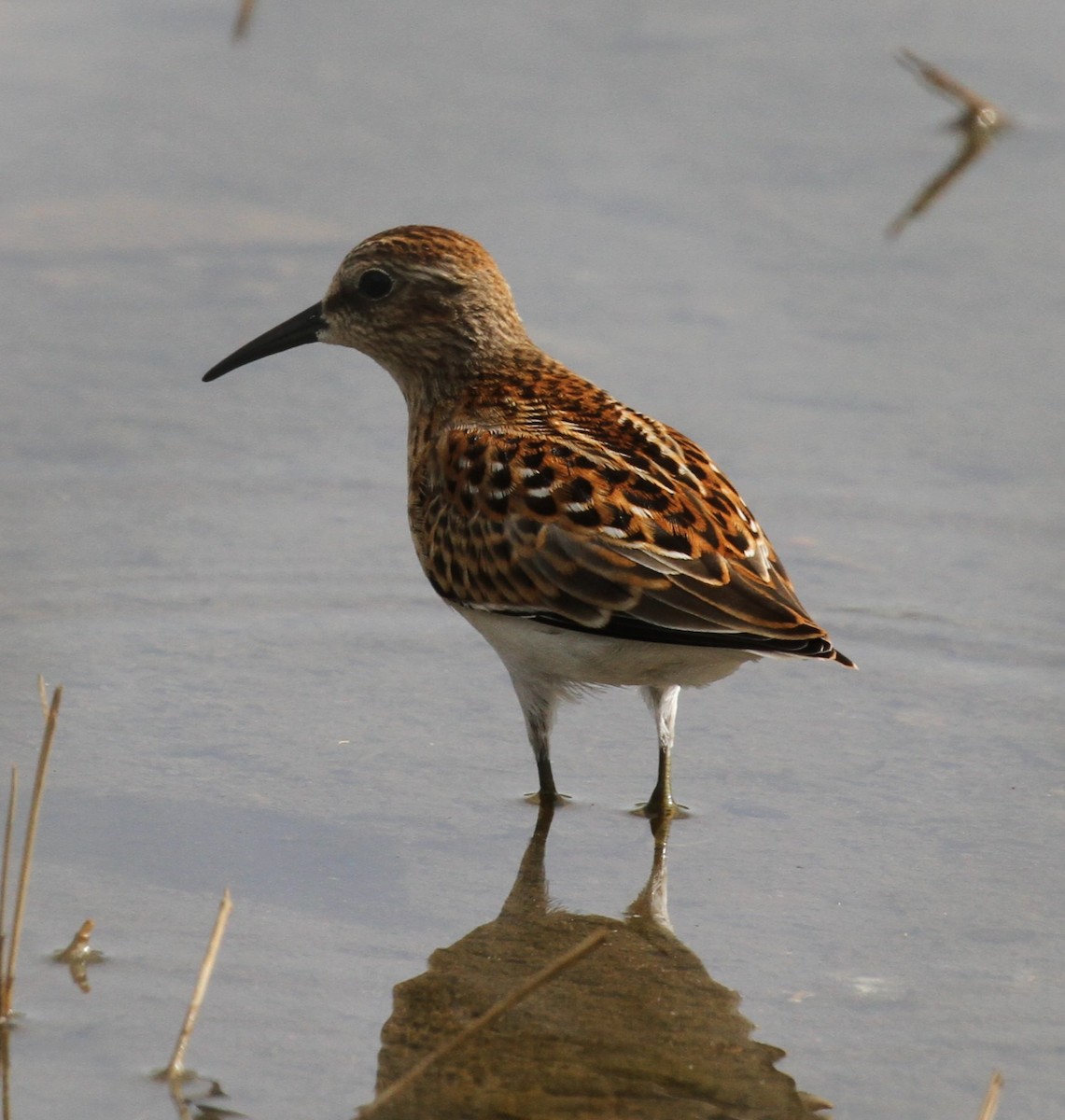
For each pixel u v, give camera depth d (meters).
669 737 11.57
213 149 20.44
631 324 17.61
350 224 19.08
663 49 23.05
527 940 10.09
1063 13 23.86
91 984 9.42
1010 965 9.76
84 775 11.76
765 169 20.28
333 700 13.02
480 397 12.38
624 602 10.73
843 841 11.21
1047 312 17.73
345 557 14.86
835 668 13.57
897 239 18.95
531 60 22.75
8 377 16.75
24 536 14.85
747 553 10.94
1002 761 12.18
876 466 15.77
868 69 22.44
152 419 16.41
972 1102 8.53
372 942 9.99
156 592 14.34
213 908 10.29
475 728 12.72
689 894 10.61
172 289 17.98
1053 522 15.07
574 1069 8.80
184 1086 8.55
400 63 22.58
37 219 19.05
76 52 22.34
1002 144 20.62
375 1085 8.63
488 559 11.38
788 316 17.80
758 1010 9.35
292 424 16.58
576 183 19.95
